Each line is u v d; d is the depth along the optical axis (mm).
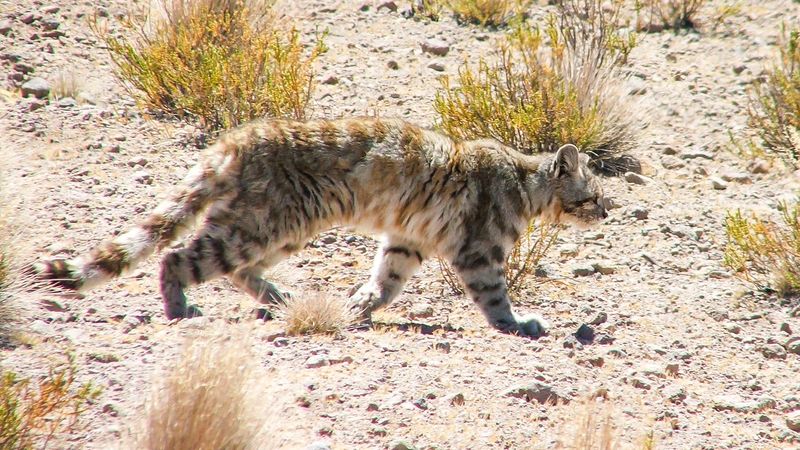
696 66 45094
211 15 38312
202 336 17438
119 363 18953
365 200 24719
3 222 22719
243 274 24656
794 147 38094
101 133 33531
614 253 31453
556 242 31656
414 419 18219
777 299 28906
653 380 22328
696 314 27500
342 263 28766
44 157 31156
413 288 28062
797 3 50750
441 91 40781
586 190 27078
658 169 37281
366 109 38344
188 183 23703
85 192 29453
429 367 20859
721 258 31562
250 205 23375
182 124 35594
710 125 40281
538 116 35156
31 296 21219
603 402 20453
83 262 22797
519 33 38250
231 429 15172
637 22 48719
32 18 40906
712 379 23062
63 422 16250
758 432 20266
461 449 17359
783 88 39281
